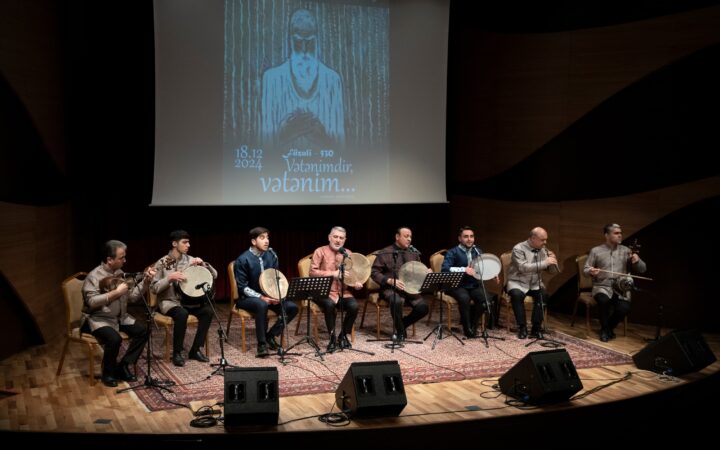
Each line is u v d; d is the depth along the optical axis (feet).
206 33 23.62
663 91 23.12
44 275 20.30
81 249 23.77
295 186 25.07
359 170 25.88
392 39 25.99
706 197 22.62
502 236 26.63
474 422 14.38
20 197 18.86
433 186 26.81
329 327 19.63
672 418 16.90
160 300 18.51
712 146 22.45
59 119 21.52
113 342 16.26
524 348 20.26
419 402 15.44
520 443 14.79
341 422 14.12
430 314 23.26
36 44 19.72
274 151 24.71
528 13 25.50
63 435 13.33
